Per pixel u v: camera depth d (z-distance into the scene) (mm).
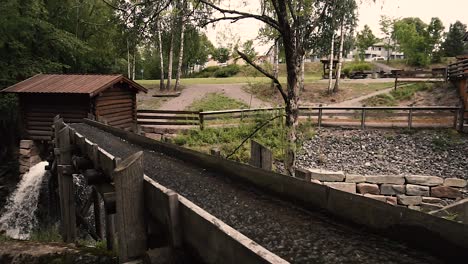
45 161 13750
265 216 2891
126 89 14914
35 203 12422
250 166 3854
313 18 7535
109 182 4699
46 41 19500
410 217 2070
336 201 2670
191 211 2115
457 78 19250
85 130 9891
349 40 24891
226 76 40000
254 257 1485
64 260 5266
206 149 12609
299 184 3092
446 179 7648
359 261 2010
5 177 14695
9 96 16047
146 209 2742
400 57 75938
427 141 13938
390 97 20922
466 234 1736
